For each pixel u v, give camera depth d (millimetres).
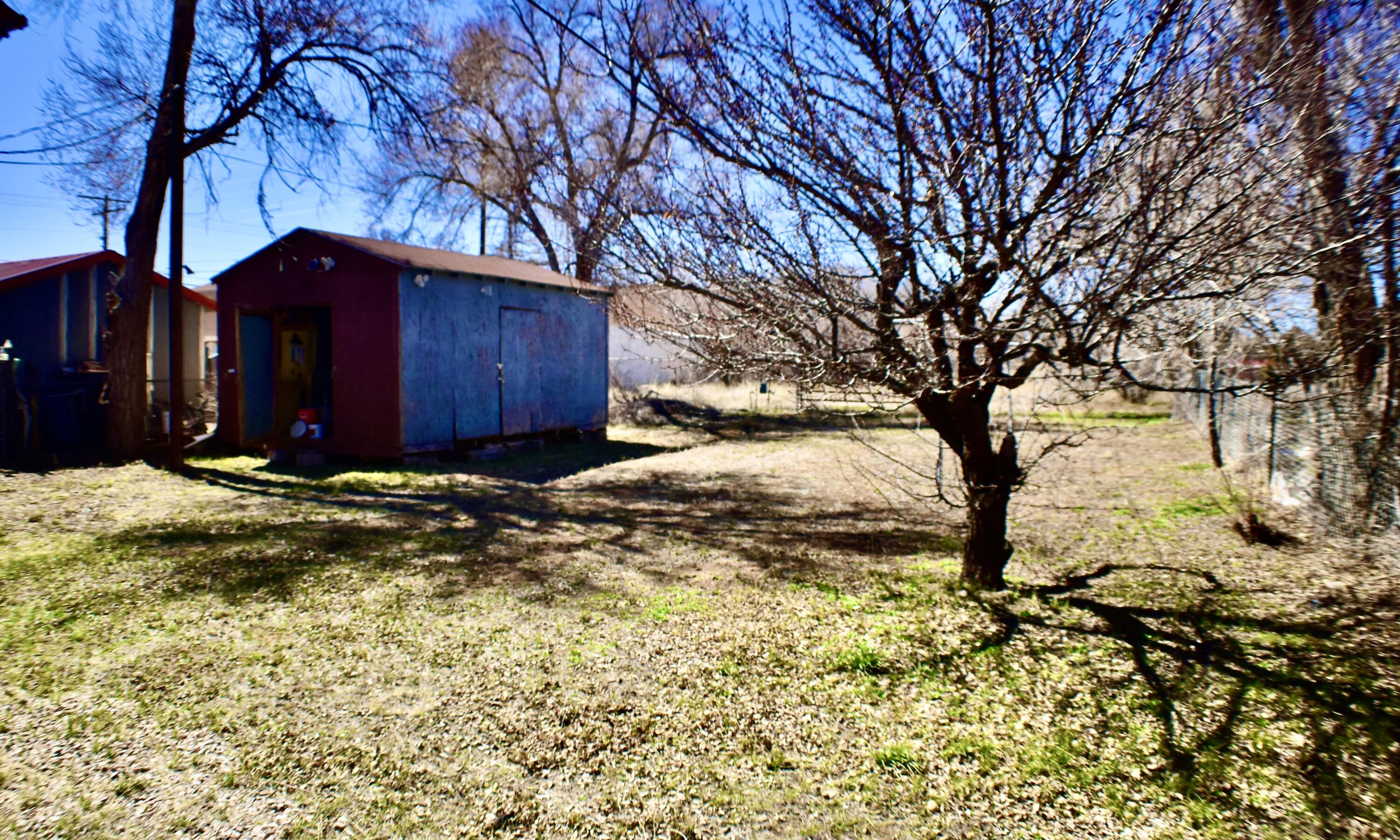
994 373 3992
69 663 4359
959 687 3982
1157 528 6711
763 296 3736
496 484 10188
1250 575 5191
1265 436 7500
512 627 4895
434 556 6512
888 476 10297
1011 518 7379
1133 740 3441
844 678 4137
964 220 3334
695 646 4574
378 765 3395
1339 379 4676
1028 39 3209
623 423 19125
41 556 6465
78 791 3178
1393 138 3324
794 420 19000
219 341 13141
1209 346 4559
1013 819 3020
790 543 6832
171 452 10812
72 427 12727
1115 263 3352
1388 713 3326
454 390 12336
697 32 3473
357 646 4613
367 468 11375
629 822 3043
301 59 12180
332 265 11820
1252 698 3611
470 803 3150
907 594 5246
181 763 3395
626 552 6625
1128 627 4449
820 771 3359
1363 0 3588
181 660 4418
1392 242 3338
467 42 17000
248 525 7672
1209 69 3049
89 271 13422
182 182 10586
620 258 3801
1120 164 3135
